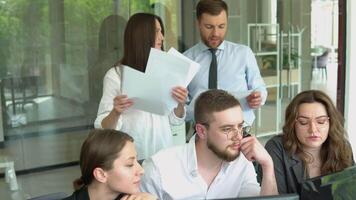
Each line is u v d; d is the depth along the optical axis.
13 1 3.77
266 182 1.39
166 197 1.41
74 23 4.01
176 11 3.87
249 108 2.18
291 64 3.55
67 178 3.76
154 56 1.83
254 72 2.53
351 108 3.14
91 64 4.10
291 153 1.57
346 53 3.18
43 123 4.02
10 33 3.82
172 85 1.82
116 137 1.14
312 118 1.52
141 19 2.00
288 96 3.52
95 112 4.16
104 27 4.06
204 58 2.48
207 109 1.32
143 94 1.85
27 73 3.94
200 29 2.47
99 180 1.12
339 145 1.54
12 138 3.94
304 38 3.48
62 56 4.03
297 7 3.51
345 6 3.14
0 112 3.88
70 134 4.07
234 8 3.60
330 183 1.02
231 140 1.31
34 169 3.91
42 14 3.90
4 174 3.80
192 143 1.43
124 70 1.87
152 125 2.04
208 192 1.42
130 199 1.12
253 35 3.68
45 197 1.26
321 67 3.36
